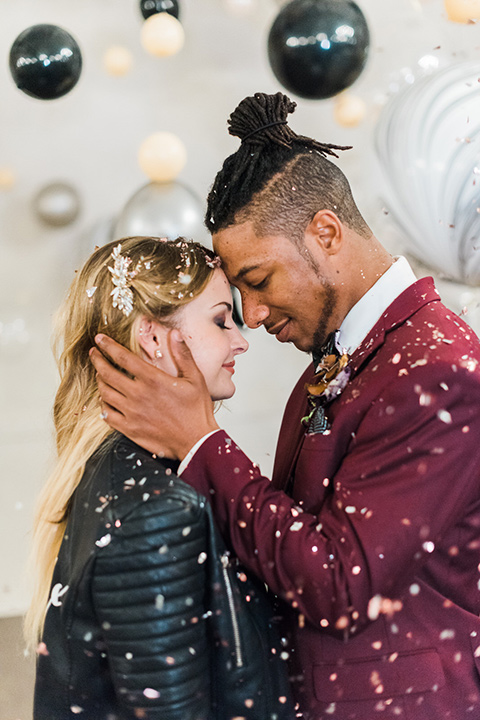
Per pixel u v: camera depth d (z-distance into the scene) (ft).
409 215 7.54
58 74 6.70
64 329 4.85
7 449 10.64
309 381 5.17
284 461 5.21
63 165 10.44
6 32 10.14
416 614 4.16
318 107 10.35
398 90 7.81
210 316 4.60
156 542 3.73
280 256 4.52
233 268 4.66
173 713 3.70
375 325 4.49
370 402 4.20
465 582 4.28
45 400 10.72
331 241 4.52
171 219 8.00
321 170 4.60
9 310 10.56
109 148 10.50
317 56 6.08
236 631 3.92
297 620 4.36
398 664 4.12
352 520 3.91
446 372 3.95
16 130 10.30
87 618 3.89
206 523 3.91
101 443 4.42
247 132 4.65
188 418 4.23
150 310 4.49
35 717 4.17
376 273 4.60
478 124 7.06
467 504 4.13
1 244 10.44
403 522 3.84
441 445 3.92
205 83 10.56
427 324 4.29
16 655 8.98
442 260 7.63
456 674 4.15
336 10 6.07
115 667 3.78
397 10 10.07
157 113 10.53
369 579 3.81
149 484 3.89
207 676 3.88
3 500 10.61
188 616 3.77
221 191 4.64
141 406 4.21
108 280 4.61
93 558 3.76
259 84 10.62
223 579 3.92
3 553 10.49
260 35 10.52
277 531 3.98
